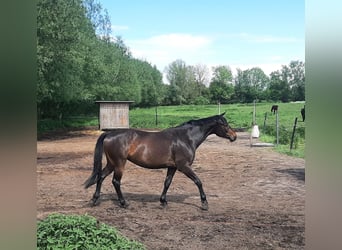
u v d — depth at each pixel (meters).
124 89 28.39
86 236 2.63
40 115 23.16
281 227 4.65
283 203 5.88
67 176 8.22
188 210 5.48
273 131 16.19
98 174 5.32
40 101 19.44
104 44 26.28
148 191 6.87
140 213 5.29
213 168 9.27
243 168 9.20
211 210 5.47
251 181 7.68
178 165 5.33
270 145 13.27
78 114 26.48
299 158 10.67
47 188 6.93
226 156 11.23
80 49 17.84
